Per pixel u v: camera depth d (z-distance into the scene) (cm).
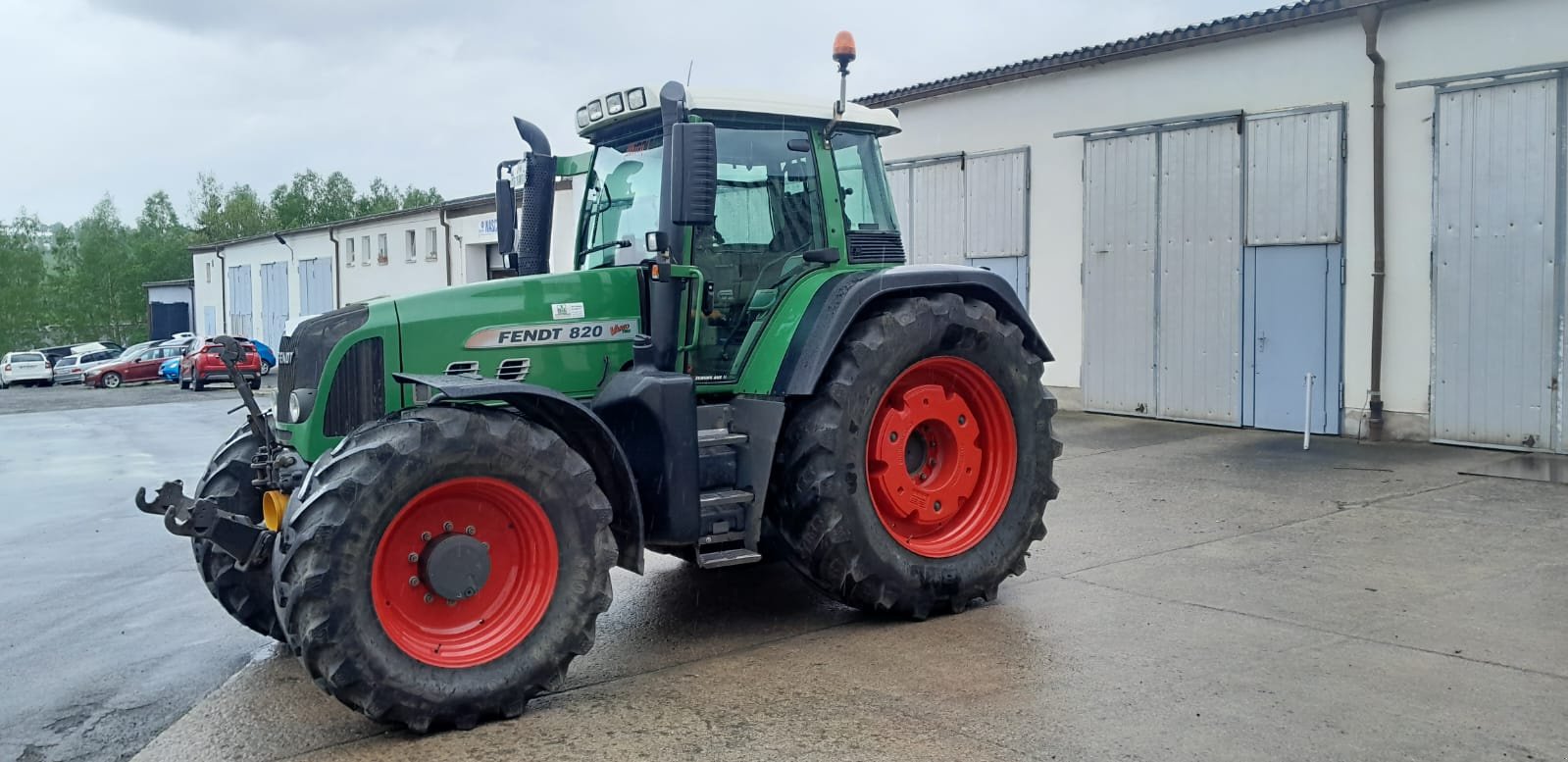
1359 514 732
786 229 548
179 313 5828
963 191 1486
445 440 395
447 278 3244
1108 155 1305
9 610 636
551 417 438
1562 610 507
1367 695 405
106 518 945
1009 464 561
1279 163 1145
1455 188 1009
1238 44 1175
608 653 489
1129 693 414
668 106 477
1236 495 814
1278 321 1152
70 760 407
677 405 464
